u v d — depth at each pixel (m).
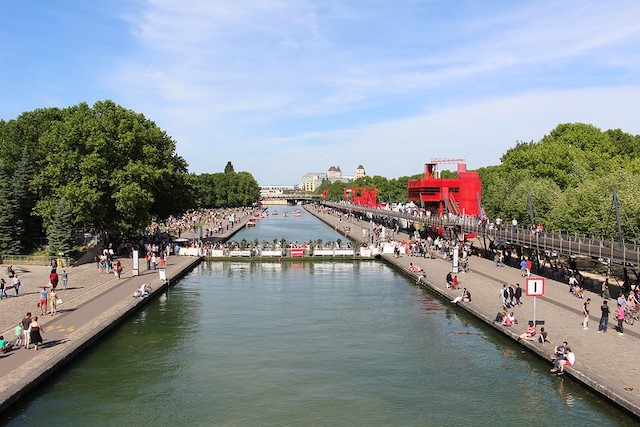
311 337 41.28
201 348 38.41
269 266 80.12
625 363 30.30
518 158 111.75
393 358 36.34
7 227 72.69
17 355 32.56
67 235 72.56
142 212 78.50
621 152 125.94
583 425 26.05
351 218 173.62
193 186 101.31
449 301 52.09
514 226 71.19
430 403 29.16
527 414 27.48
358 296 56.56
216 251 86.12
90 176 74.75
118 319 43.00
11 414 27.14
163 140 93.75
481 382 31.83
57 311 44.22
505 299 45.75
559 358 31.38
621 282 57.12
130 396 29.94
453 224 89.19
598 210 68.31
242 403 29.27
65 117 90.50
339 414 27.97
